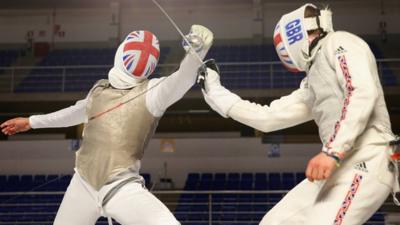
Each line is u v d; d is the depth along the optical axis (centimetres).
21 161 1292
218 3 1681
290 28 228
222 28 1677
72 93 1281
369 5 1645
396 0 1636
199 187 1209
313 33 224
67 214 291
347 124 189
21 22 1716
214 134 1318
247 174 1254
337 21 1648
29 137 1323
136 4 1683
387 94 1197
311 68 221
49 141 1295
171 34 1678
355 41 210
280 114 245
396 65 1516
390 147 200
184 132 1323
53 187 1233
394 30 1623
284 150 1266
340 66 202
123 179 274
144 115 285
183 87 273
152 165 1287
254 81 1389
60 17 1714
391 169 199
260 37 1638
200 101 1245
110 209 273
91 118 293
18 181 1260
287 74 1402
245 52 1584
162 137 1316
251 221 1088
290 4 1666
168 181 1249
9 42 1705
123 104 287
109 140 281
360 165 198
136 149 284
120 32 1692
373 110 204
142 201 264
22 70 1553
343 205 196
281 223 223
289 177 1231
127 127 282
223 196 1187
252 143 1279
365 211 198
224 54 1578
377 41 1617
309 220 203
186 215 1138
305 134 1273
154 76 1480
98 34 1697
